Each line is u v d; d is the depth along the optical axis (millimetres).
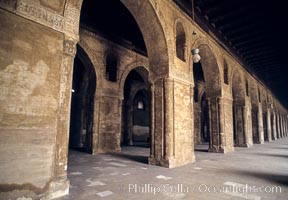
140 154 12188
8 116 3877
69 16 5137
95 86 12586
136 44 15539
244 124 18750
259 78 25750
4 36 3953
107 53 13445
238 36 15172
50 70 4656
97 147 12352
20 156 3975
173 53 9055
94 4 10789
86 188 5230
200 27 11727
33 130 4223
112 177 6453
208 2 11375
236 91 19250
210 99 14188
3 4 3963
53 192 4453
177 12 9742
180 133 9016
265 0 10977
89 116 12945
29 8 4355
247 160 10289
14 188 3834
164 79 8773
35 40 4438
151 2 7910
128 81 20781
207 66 14062
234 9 11852
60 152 4707
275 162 9680
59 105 4789
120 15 11742
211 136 14062
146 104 25906
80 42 11781
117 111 13797
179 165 8625
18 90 4062
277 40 15531
